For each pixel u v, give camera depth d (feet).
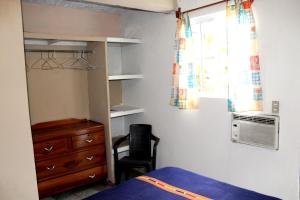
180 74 9.41
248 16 7.57
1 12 6.29
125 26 12.76
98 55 10.92
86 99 12.07
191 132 10.00
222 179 9.09
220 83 9.29
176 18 9.85
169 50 10.48
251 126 7.99
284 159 7.36
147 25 11.41
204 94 9.57
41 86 10.75
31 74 10.46
